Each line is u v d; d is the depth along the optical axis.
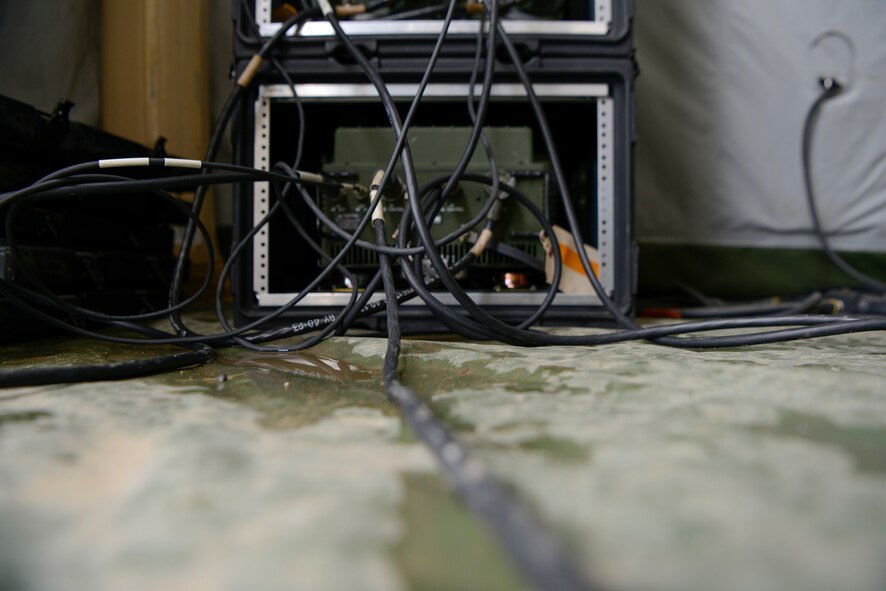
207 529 0.27
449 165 1.01
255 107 0.99
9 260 0.78
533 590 0.22
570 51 0.98
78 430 0.41
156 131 1.46
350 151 1.02
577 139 1.31
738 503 0.28
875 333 0.95
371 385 0.57
